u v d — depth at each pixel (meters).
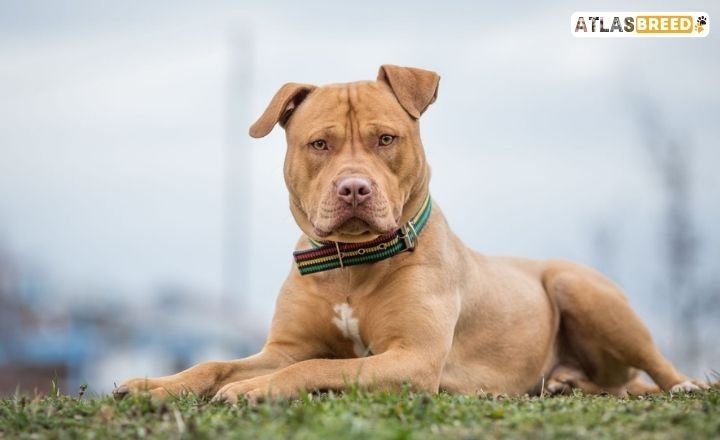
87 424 7.27
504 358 10.23
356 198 8.61
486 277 10.23
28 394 9.23
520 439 6.38
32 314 43.44
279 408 7.04
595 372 11.18
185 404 7.90
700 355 20.30
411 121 9.32
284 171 9.53
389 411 7.09
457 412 7.08
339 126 9.08
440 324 9.13
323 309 9.38
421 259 9.28
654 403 7.86
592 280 11.05
